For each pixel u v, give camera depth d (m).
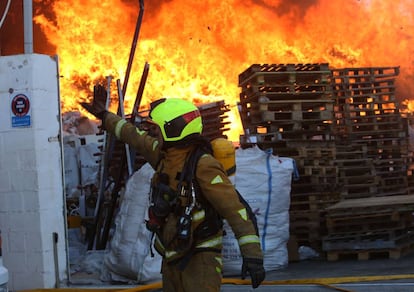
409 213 8.68
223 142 3.92
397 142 11.60
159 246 3.83
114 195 9.73
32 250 7.00
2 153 7.05
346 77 11.46
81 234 10.65
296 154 10.04
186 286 3.63
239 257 7.33
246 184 7.77
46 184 7.06
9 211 7.05
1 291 4.18
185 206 3.60
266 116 9.74
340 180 10.30
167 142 3.71
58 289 6.80
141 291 6.48
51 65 7.20
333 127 10.78
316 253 9.07
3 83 7.05
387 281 6.38
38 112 7.02
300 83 10.12
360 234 8.61
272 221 7.81
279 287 6.36
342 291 6.07
